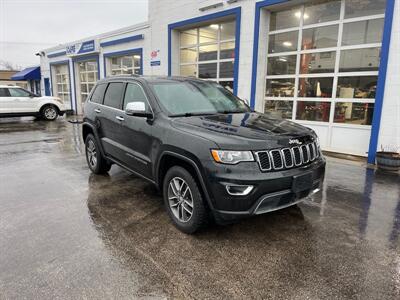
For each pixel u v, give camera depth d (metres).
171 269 2.66
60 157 6.94
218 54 10.02
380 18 6.52
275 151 2.92
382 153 6.00
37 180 5.14
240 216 2.84
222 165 2.80
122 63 14.63
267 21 8.33
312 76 7.77
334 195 4.48
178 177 3.30
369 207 4.05
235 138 2.90
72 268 2.65
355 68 7.00
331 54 7.38
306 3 7.61
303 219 3.68
